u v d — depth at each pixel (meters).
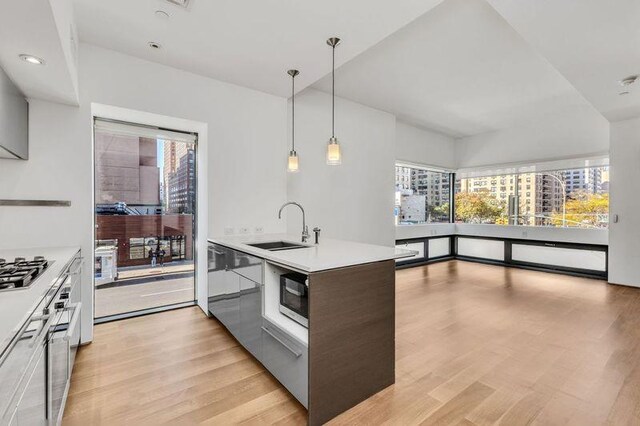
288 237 3.20
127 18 2.21
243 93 3.44
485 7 2.41
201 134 3.37
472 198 6.91
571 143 5.37
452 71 3.61
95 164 3.10
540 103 4.76
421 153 6.33
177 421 1.67
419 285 4.64
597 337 2.76
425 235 6.47
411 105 4.84
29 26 1.42
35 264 1.61
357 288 1.81
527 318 3.24
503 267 6.13
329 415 1.68
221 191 3.29
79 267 2.28
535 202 5.90
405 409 1.78
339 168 4.50
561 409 1.77
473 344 2.62
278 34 2.41
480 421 1.68
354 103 4.70
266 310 2.09
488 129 6.38
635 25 2.18
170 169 3.51
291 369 1.77
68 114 2.51
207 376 2.11
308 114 4.14
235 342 2.63
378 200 5.04
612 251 4.71
